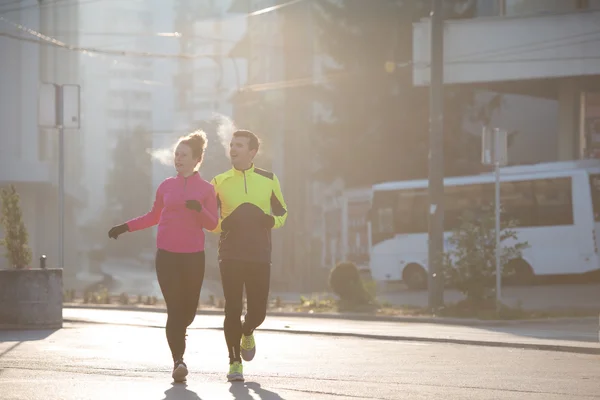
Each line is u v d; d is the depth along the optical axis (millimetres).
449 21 40656
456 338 18797
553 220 41688
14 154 59375
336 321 26312
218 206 11211
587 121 42000
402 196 45812
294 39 59188
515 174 42656
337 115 54406
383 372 12516
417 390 10531
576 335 19938
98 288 52906
